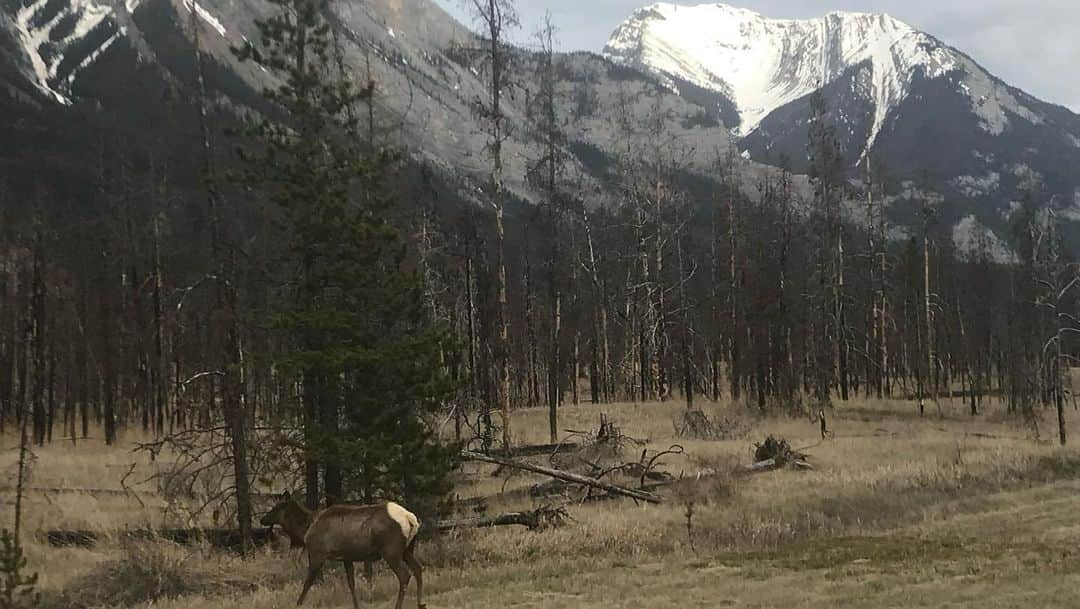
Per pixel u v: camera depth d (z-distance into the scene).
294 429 16.58
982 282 64.12
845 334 49.69
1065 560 13.51
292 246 17.30
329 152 17.77
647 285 46.97
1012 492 21.55
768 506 19.64
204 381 20.36
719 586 12.80
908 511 19.62
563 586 13.11
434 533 16.86
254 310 17.42
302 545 13.05
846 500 20.22
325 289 17.61
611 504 21.38
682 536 16.98
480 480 25.17
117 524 18.67
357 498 17.19
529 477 25.03
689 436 35.16
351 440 15.93
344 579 14.55
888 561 14.20
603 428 29.98
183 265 26.64
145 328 36.06
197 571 15.26
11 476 23.41
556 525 18.28
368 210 17.66
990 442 31.38
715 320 53.28
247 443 17.27
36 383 37.12
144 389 37.78
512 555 15.91
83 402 40.25
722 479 22.20
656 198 47.62
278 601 13.06
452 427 28.28
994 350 61.56
